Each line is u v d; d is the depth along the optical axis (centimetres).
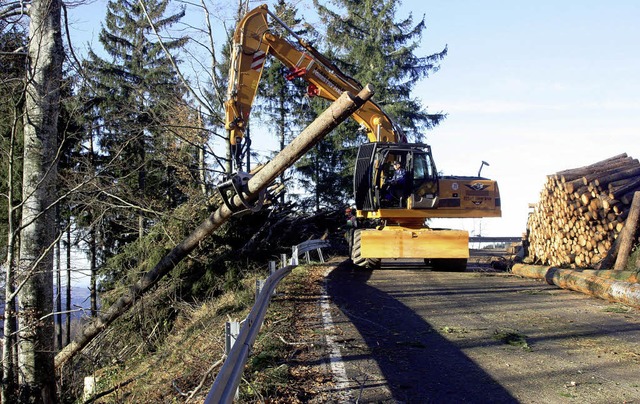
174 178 2592
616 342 787
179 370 848
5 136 1269
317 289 1285
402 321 939
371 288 1321
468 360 705
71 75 1182
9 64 1215
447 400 561
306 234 2181
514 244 2306
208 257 1617
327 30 3478
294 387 599
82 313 1416
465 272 1683
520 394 577
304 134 816
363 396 573
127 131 1734
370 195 1661
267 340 777
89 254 2262
